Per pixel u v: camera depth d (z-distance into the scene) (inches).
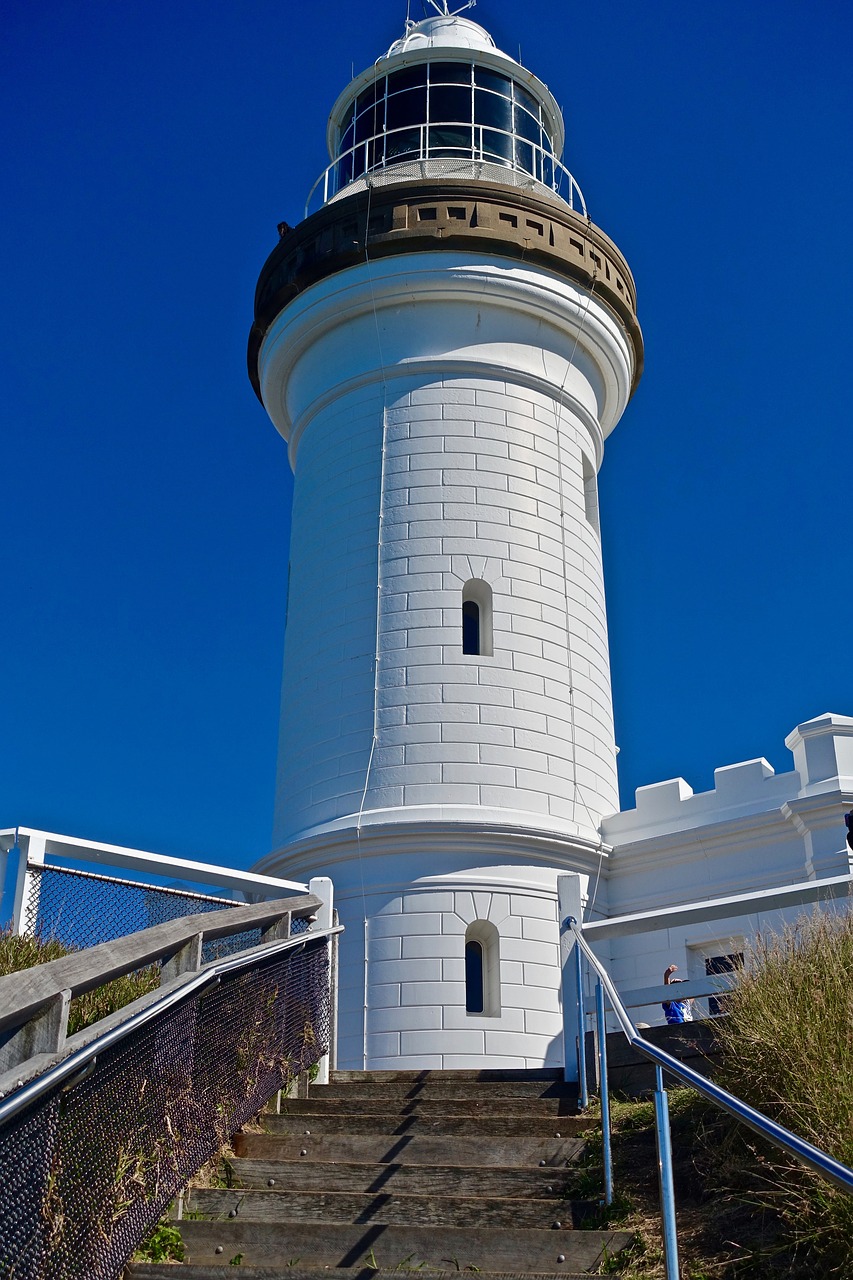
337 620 764.6
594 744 764.6
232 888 506.9
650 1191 317.7
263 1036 369.1
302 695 766.5
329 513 797.2
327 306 819.4
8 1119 193.3
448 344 810.2
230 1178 331.6
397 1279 269.3
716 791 719.1
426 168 861.8
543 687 746.2
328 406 829.2
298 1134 362.3
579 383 844.0
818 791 665.6
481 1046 652.7
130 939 268.2
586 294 831.1
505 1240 291.9
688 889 706.8
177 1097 290.5
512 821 698.8
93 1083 237.6
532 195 825.5
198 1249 294.2
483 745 717.9
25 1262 201.9
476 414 796.0
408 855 693.9
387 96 917.8
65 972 230.4
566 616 775.7
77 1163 228.4
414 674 732.7
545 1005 671.8
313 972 434.3
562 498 805.2
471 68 920.3
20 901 447.2
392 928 680.4
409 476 781.3
